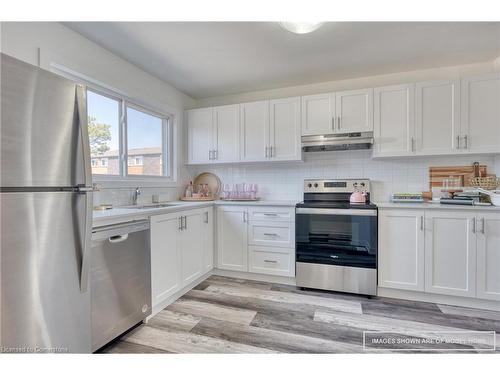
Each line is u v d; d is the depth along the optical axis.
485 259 2.06
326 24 1.88
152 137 2.93
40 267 1.03
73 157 1.16
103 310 1.53
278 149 2.90
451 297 2.18
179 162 3.25
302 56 2.37
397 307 2.13
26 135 0.98
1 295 0.91
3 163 0.91
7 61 0.92
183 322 1.90
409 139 2.47
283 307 2.14
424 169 2.71
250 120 3.02
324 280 2.46
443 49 2.26
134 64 2.51
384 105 2.54
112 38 2.04
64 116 1.12
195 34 1.99
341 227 2.41
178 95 3.23
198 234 2.62
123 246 1.68
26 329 0.99
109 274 1.57
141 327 1.84
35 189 1.01
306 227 2.52
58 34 1.82
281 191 3.23
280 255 2.67
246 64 2.53
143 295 1.85
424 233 2.20
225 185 3.47
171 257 2.19
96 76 2.11
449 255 2.15
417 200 2.52
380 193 2.85
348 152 2.97
